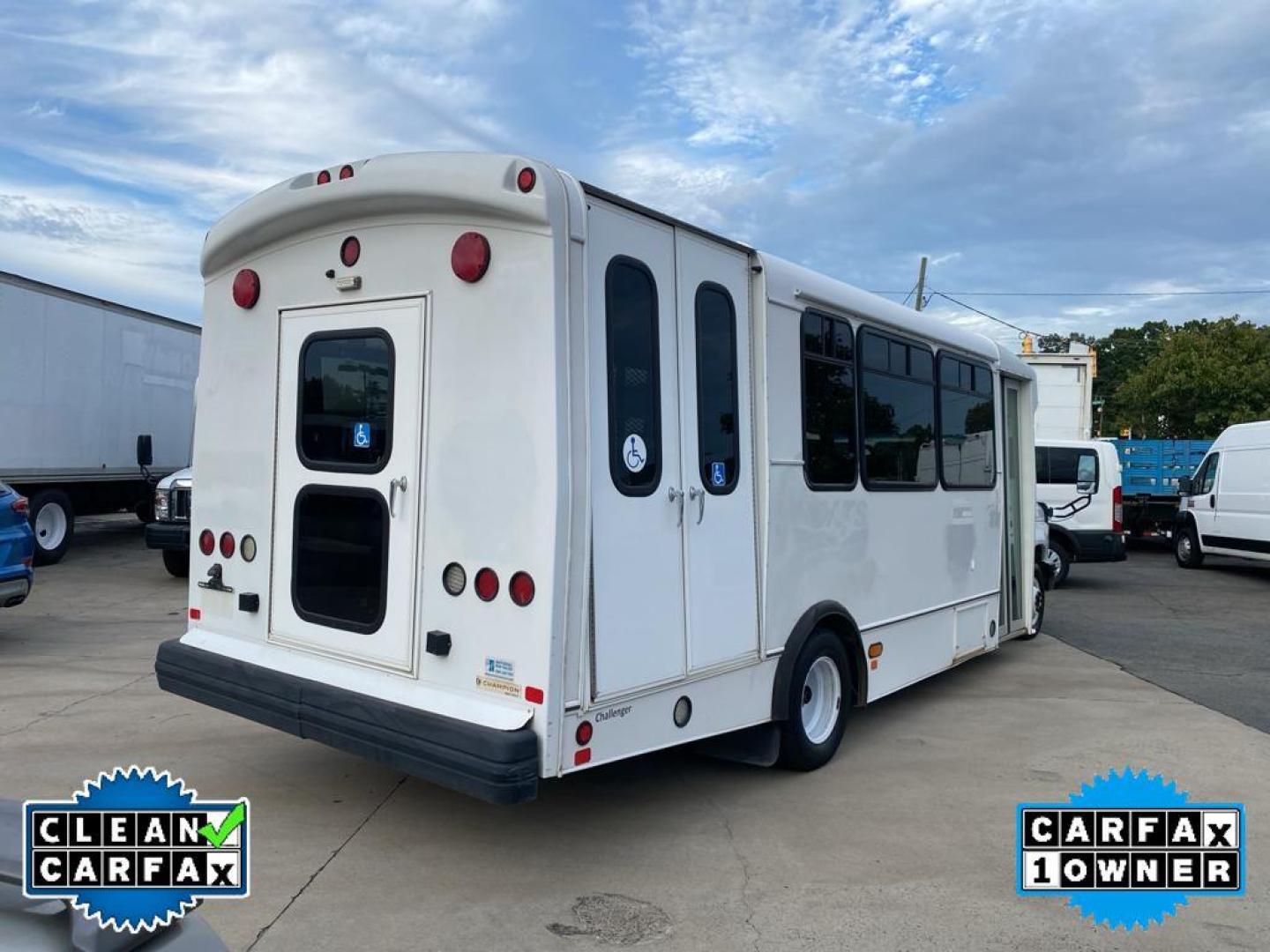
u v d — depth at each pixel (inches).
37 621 373.4
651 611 160.1
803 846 174.1
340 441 169.3
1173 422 1354.6
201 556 195.8
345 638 167.3
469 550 150.2
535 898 151.6
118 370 559.2
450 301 154.3
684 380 168.7
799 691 201.0
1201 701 283.3
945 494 270.7
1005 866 166.9
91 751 213.2
